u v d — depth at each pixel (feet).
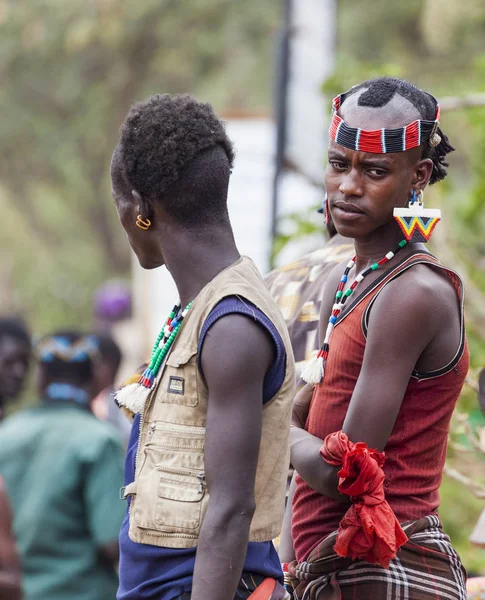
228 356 19.95
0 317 50.47
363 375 21.42
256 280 21.18
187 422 20.45
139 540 20.51
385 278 21.77
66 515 43.09
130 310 87.45
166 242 21.24
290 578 23.34
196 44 145.07
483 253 49.57
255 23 143.95
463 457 40.73
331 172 22.24
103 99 152.46
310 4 54.29
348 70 47.26
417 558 21.86
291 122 52.85
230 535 19.65
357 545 20.83
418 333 21.20
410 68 116.37
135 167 20.97
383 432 21.22
